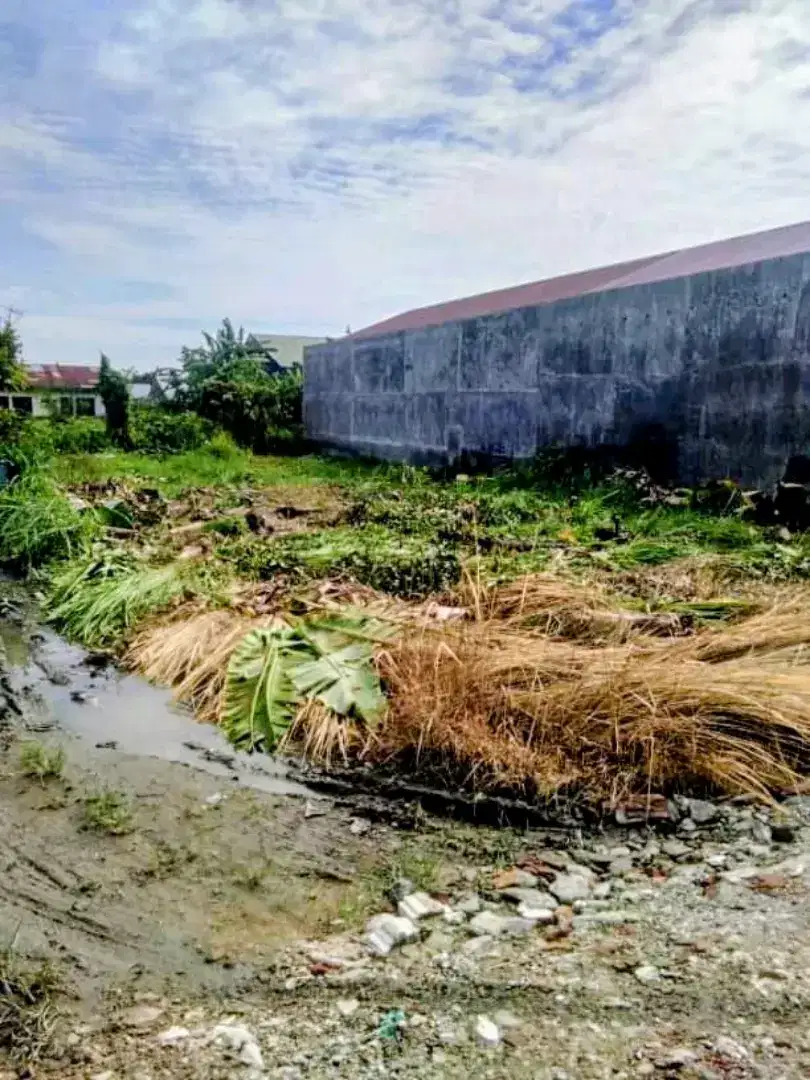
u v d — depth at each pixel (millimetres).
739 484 7895
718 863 2346
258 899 2266
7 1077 1584
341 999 1811
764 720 2971
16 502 7395
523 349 10727
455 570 4887
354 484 10734
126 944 2062
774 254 7918
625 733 2947
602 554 5488
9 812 2799
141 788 2967
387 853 2510
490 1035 1650
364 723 3273
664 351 8633
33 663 4422
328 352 16469
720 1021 1648
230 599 4738
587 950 1941
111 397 16156
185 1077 1571
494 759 2898
